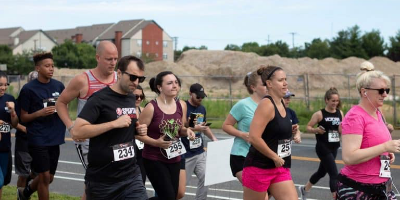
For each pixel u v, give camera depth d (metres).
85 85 6.03
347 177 4.94
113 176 5.10
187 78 52.03
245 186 5.49
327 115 8.27
